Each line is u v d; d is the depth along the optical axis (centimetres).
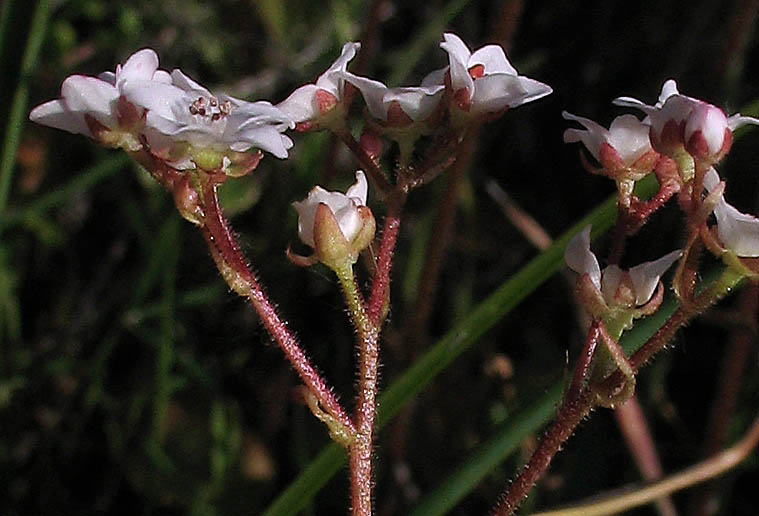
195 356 28
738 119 21
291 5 31
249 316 28
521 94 21
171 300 26
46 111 21
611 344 21
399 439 26
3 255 28
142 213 28
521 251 29
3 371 27
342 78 22
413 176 21
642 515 26
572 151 30
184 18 31
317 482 22
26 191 29
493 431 23
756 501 27
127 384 28
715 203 21
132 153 21
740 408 27
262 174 28
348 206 21
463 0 27
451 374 28
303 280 28
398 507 26
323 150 27
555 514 23
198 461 27
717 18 29
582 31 31
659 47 30
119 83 21
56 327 28
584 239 21
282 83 29
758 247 21
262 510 27
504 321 28
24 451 27
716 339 28
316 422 27
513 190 30
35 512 27
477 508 27
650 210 21
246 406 27
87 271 29
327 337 28
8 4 24
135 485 27
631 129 21
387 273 21
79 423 27
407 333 26
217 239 21
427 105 21
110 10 30
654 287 21
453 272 28
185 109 21
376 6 26
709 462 24
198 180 21
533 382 27
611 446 27
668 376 28
